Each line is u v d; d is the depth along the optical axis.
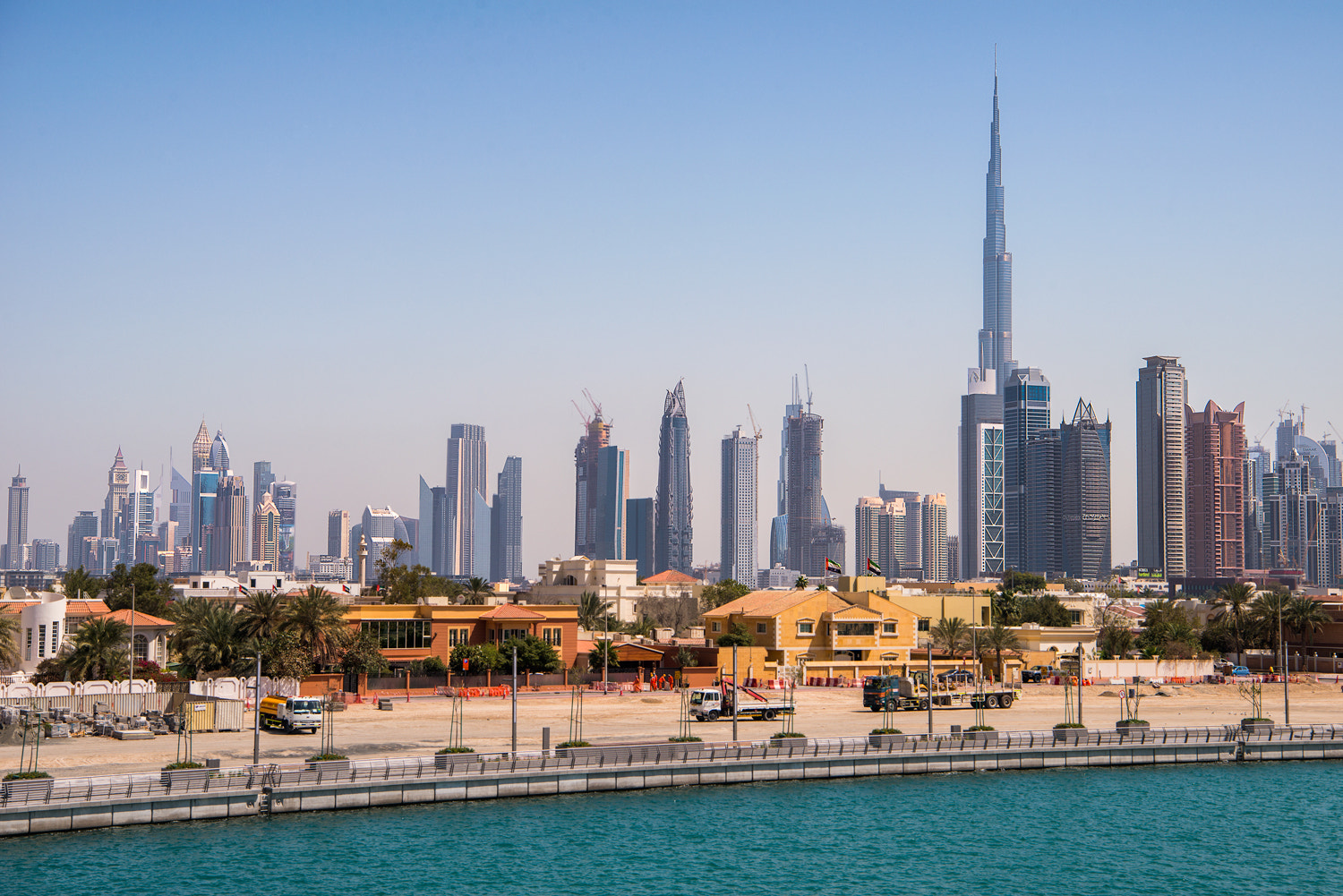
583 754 100.12
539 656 149.38
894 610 167.75
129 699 116.00
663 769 101.94
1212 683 174.12
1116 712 141.38
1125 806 100.38
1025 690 160.50
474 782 95.44
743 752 105.38
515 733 103.81
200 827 86.00
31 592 170.50
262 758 99.38
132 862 78.00
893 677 137.38
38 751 101.31
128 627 154.62
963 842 88.62
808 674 161.38
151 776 88.19
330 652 135.12
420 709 128.38
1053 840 89.88
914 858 84.56
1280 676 181.00
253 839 83.75
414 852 82.12
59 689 116.19
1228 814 98.12
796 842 87.44
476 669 146.00
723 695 128.75
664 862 82.12
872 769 108.69
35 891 72.50
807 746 108.81
